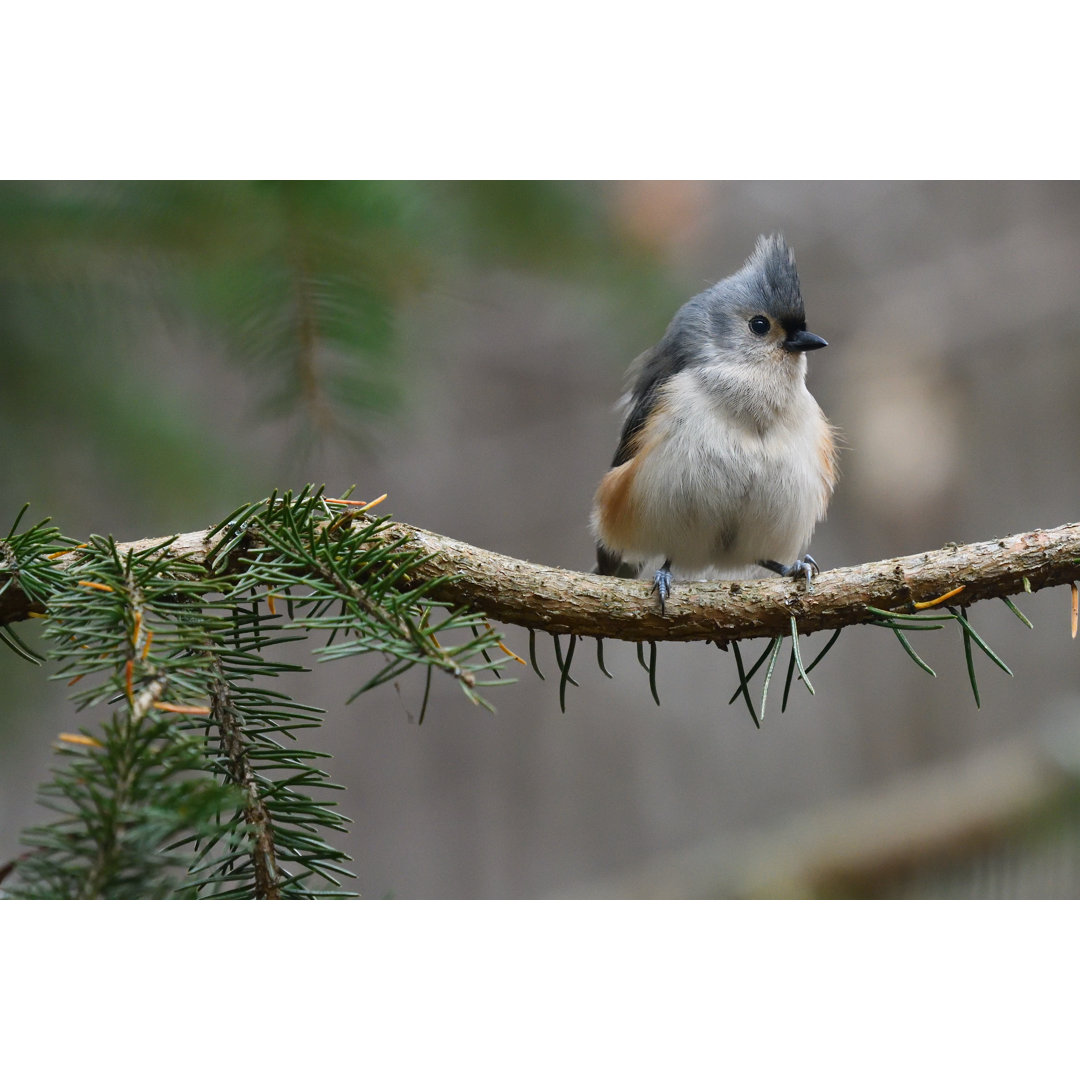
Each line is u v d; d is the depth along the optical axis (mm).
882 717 14000
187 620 3941
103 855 3029
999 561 4969
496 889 13000
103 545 4246
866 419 13750
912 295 14523
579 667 13883
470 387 14141
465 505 13906
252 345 7379
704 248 13797
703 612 5055
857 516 13578
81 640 3840
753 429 7586
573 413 14242
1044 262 14570
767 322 7672
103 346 8492
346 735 13227
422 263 7531
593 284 9273
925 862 10984
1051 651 13906
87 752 3199
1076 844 10875
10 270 7555
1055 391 14312
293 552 4316
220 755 3906
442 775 13320
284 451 7586
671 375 7918
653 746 13688
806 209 14945
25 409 8312
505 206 8422
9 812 10688
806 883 11148
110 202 7105
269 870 3725
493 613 5055
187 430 8781
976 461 13945
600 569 8547
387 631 3805
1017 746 11844
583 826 13312
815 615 5043
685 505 7578
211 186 6988
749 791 13633
